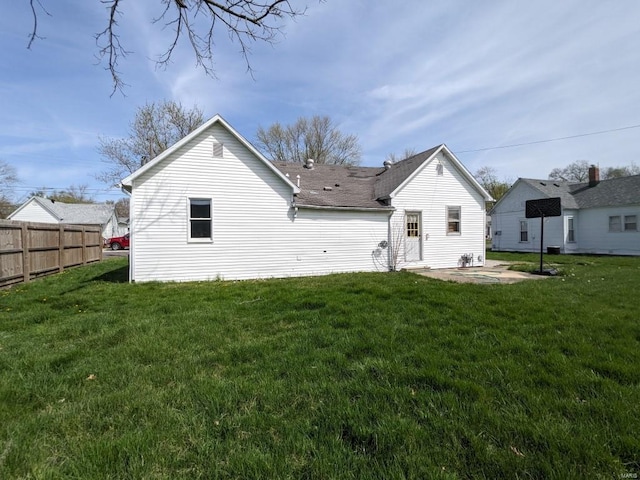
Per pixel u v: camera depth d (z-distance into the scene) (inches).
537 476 72.3
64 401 108.6
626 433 84.8
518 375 118.1
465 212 565.0
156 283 357.7
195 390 112.0
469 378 117.3
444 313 204.4
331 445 83.0
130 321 199.3
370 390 109.6
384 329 172.2
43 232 418.6
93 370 131.1
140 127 1057.5
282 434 88.4
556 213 428.1
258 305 237.9
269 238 432.1
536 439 82.8
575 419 91.9
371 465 76.2
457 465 75.4
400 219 518.6
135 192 372.5
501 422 90.2
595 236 834.2
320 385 114.4
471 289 281.1
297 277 413.7
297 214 448.5
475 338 158.4
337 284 322.7
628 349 140.5
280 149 1349.7
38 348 155.3
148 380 122.0
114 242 1245.7
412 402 102.5
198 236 400.5
